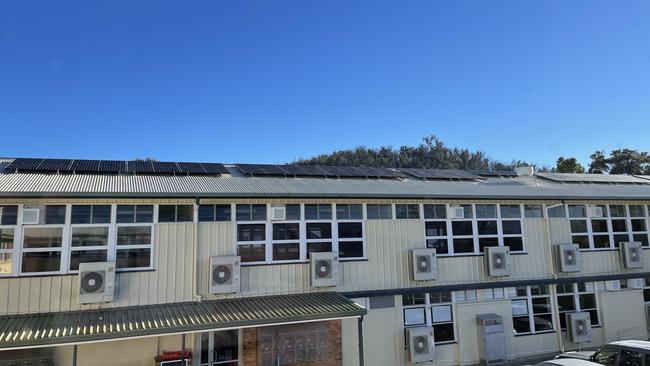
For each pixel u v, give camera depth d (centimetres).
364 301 1380
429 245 1495
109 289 1096
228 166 1700
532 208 1664
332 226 1385
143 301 1155
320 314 1098
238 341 1204
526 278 1598
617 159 4631
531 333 1575
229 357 1193
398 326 1409
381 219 1448
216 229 1259
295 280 1311
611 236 1770
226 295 1236
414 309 1444
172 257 1200
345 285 1367
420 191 1545
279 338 1227
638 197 1778
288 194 1320
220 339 1194
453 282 1498
